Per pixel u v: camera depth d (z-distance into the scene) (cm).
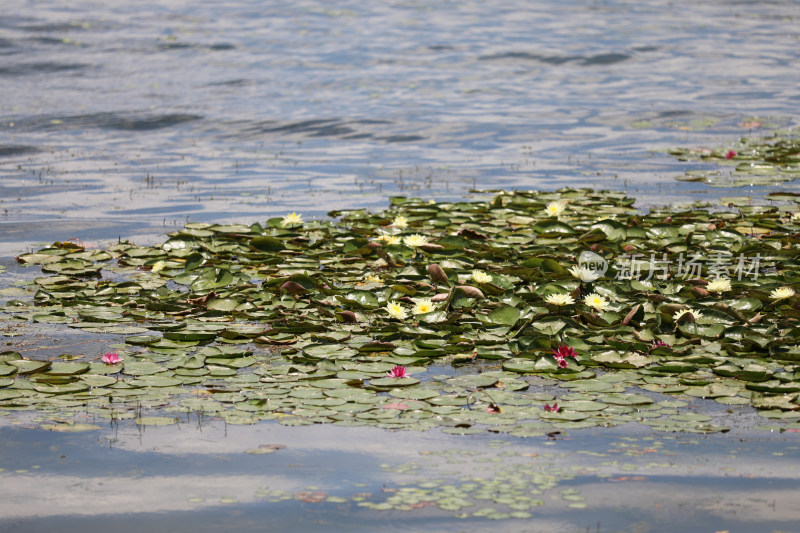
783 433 1273
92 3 8012
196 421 1315
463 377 1464
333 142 3753
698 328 1623
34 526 1039
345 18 7412
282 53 5856
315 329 1667
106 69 5331
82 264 2095
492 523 1041
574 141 3706
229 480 1148
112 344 1617
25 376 1456
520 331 1605
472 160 3394
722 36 6506
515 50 5912
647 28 6900
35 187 2989
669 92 4706
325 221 2464
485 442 1249
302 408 1355
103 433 1277
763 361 1500
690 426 1292
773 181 2928
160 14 7519
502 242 2219
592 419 1308
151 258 2166
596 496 1102
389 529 1028
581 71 5328
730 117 4088
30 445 1240
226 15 7544
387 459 1201
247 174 3203
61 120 4112
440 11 7825
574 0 8569
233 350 1575
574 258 2092
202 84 4950
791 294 1742
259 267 2088
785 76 5081
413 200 2659
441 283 1895
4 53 5703
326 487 1128
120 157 3472
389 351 1581
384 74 5234
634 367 1491
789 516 1055
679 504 1083
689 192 2828
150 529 1033
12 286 1961
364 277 1986
